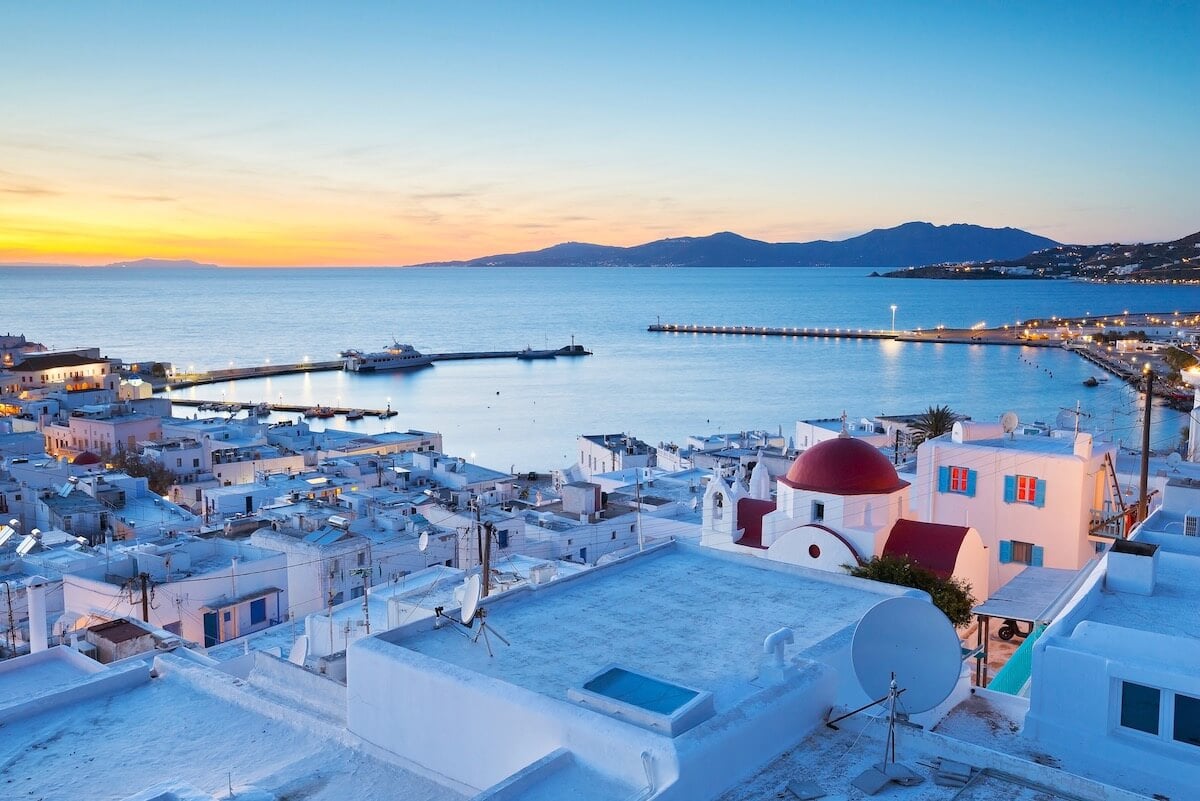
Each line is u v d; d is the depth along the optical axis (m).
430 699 16.12
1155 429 146.38
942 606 35.09
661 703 15.09
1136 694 17.64
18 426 132.12
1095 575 25.05
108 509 74.62
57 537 60.91
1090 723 18.06
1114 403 194.88
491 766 15.31
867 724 15.78
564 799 13.21
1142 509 42.03
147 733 17.64
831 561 39.81
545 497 93.12
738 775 14.23
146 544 54.47
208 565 51.03
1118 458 52.62
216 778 16.03
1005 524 44.06
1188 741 17.16
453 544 60.06
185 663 20.48
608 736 13.88
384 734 16.80
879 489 40.59
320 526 58.28
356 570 45.41
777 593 21.84
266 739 17.42
